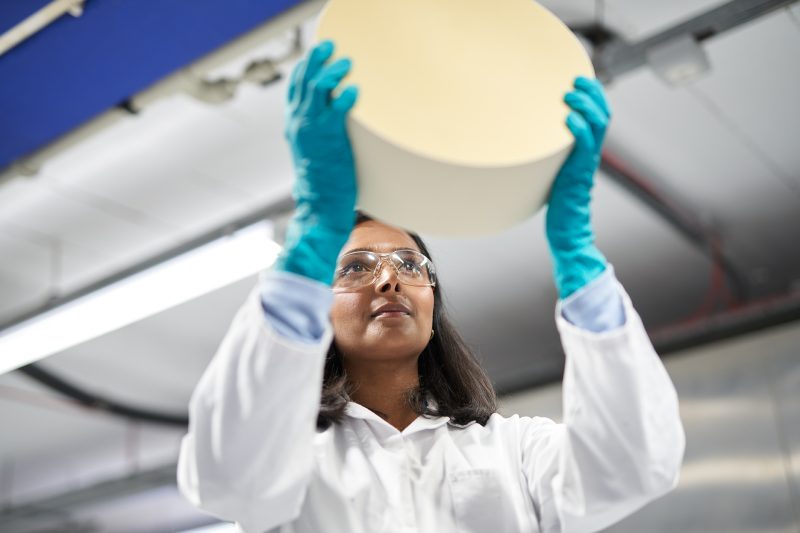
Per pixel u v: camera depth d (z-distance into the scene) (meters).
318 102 1.03
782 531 3.79
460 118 1.07
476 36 1.14
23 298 4.61
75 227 4.04
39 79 2.84
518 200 1.12
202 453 1.05
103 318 3.40
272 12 2.51
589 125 1.11
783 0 2.62
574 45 1.19
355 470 1.19
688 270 4.49
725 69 3.24
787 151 3.72
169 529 7.00
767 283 4.59
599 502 1.11
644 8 2.89
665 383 1.12
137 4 2.48
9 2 2.57
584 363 1.08
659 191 3.93
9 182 3.32
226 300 4.59
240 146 3.50
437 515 1.18
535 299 4.73
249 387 1.03
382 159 1.05
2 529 6.99
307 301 1.04
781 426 3.93
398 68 1.08
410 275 1.32
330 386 1.30
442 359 1.40
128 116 2.96
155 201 3.85
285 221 3.57
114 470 6.58
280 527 1.17
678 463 1.12
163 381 5.40
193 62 2.70
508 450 1.26
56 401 5.51
